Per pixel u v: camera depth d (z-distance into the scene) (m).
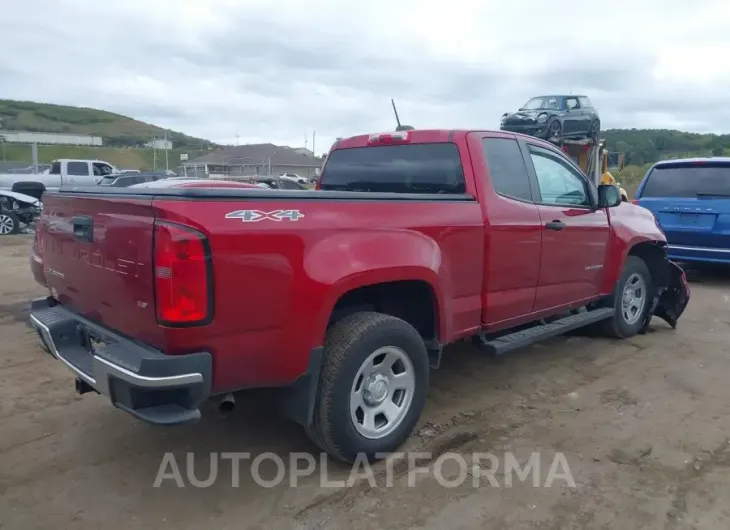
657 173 9.86
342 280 3.30
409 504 3.26
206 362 2.90
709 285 9.54
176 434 4.07
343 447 3.48
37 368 5.23
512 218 4.49
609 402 4.65
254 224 3.00
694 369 5.41
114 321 3.22
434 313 3.99
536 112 16.39
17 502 3.26
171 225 2.78
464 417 4.37
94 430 4.11
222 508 3.23
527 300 4.79
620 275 5.95
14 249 13.06
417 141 4.64
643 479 3.51
